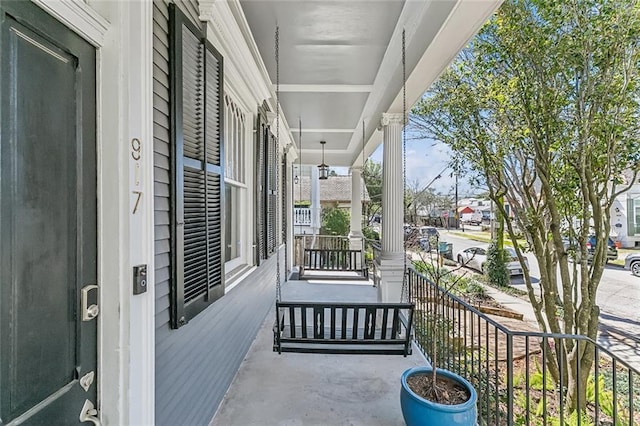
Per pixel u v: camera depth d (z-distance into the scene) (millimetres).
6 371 904
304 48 3658
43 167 1028
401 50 3455
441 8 2512
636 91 4086
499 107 5094
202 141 2113
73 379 1158
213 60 2363
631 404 2129
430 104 6266
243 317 3244
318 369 3020
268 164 4695
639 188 9242
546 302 4992
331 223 16406
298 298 5598
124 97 1333
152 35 1537
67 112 1128
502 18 4570
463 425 1887
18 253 941
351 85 4801
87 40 1218
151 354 1475
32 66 985
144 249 1437
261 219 4297
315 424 2232
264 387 2703
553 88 4520
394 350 2967
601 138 4332
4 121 898
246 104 3688
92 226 1247
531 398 4004
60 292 1101
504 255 9836
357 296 5738
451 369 3008
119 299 1308
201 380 2143
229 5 2691
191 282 1970
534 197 5266
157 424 1588
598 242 4461
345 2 2824
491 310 7586
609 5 3934
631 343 5789
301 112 6031
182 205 1825
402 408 2092
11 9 913
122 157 1325
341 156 10281
